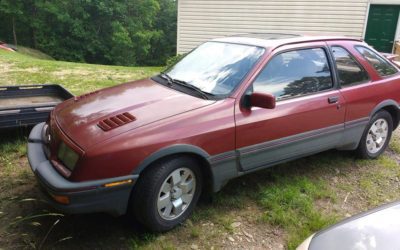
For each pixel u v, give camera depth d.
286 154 3.78
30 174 3.95
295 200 3.65
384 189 4.15
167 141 2.94
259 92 3.37
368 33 14.98
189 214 3.31
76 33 36.56
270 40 3.95
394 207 2.46
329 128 4.07
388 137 4.92
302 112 3.77
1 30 35.88
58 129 3.13
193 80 3.74
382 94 4.56
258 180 4.07
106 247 2.96
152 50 49.03
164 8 48.78
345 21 14.16
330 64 4.15
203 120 3.16
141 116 3.06
